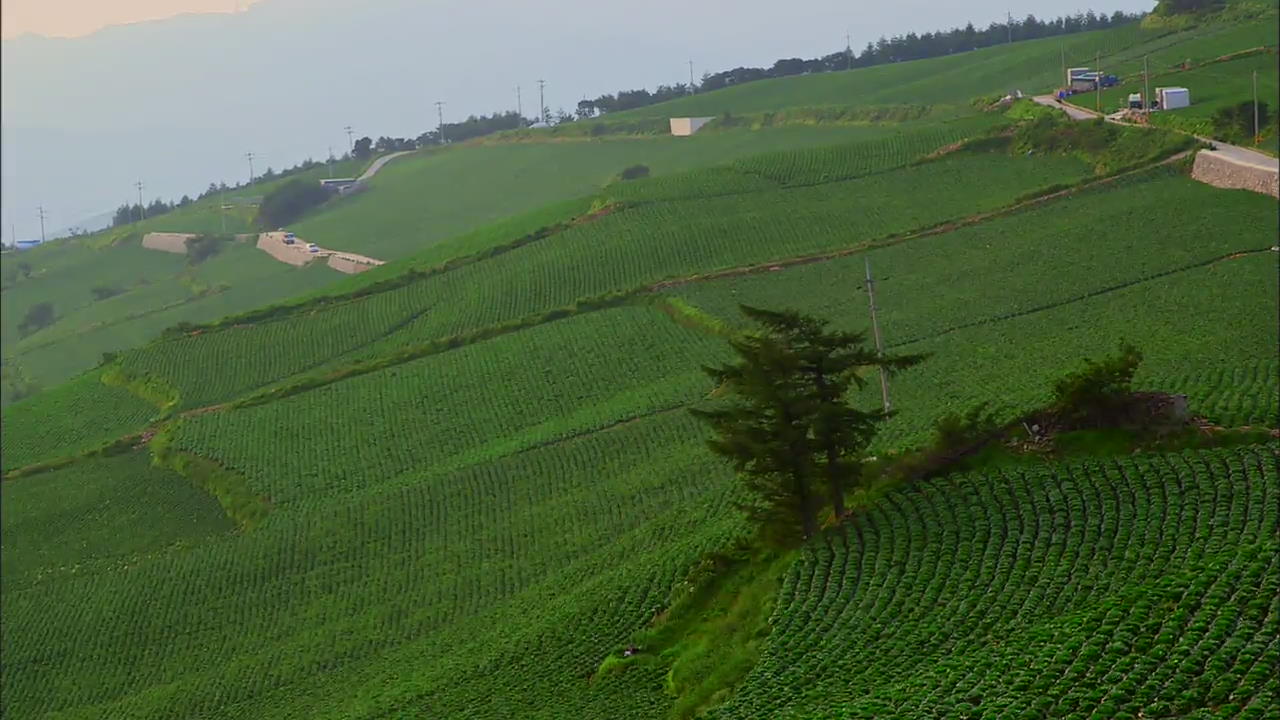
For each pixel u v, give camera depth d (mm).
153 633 89938
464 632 78688
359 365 125375
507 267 142000
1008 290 108562
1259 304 93312
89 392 133750
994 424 72875
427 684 70875
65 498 111688
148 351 137500
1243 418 69062
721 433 68938
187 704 79938
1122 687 45750
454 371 119062
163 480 111500
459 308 134625
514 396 111938
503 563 86750
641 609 70062
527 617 76625
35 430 127125
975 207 131875
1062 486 64875
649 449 96188
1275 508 58125
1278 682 44031
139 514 107562
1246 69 159375
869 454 75625
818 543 66562
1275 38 175125
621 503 89188
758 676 56375
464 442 106812
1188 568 54125
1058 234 118500
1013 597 56719
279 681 80125
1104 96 159375
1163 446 67500
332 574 91688
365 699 72938
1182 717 43781
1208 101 143875
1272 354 83062
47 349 185625
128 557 101938
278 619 88250
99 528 106625
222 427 116688
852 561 63656
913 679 51250
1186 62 170625
